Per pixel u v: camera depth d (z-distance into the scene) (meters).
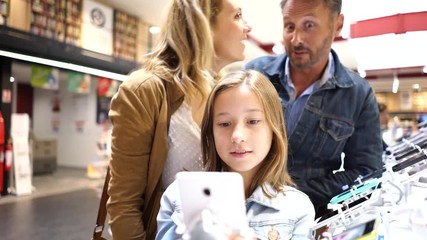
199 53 1.02
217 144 0.81
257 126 0.79
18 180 5.95
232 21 1.15
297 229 0.83
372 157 1.24
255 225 0.83
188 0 1.02
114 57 5.32
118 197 0.94
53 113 10.84
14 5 3.93
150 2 5.08
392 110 9.50
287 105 1.29
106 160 7.99
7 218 4.46
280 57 1.36
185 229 0.47
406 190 0.80
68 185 7.04
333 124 1.23
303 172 1.26
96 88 9.76
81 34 4.81
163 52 1.05
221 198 0.46
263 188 0.85
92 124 9.88
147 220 0.99
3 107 5.58
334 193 1.18
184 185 0.47
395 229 0.74
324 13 1.10
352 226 0.71
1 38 3.79
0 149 5.62
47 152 8.88
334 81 1.23
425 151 0.87
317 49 1.14
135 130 0.93
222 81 0.83
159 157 0.97
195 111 1.01
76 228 4.08
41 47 4.24
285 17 1.16
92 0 4.95
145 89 0.94
